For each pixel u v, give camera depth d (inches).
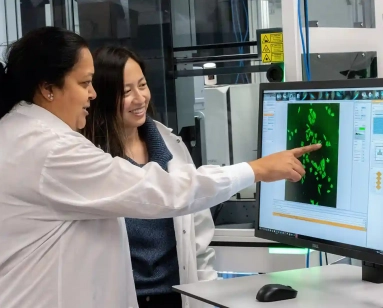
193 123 97.6
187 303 68.9
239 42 96.7
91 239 55.4
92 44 102.0
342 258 76.1
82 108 55.4
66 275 53.9
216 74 97.3
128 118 70.1
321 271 61.9
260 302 51.4
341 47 72.2
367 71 75.0
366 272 57.2
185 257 69.8
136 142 73.8
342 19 82.1
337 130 54.7
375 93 51.4
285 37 68.8
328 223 56.0
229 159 91.6
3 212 52.8
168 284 69.1
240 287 56.4
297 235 59.2
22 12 103.9
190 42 99.1
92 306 55.0
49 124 53.6
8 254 53.4
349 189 53.9
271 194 61.9
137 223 68.7
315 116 56.8
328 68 71.2
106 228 56.8
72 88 53.9
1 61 56.0
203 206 54.3
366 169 52.3
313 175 57.2
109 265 56.6
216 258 79.7
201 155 96.9
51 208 52.8
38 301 53.6
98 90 69.2
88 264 54.9
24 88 54.6
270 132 62.0
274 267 76.5
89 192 52.6
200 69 98.3
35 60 53.0
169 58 98.7
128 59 69.2
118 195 51.6
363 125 52.4
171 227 70.9
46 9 103.4
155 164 54.0
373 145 51.6
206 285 57.6
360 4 79.0
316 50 69.8
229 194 54.7
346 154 54.0
